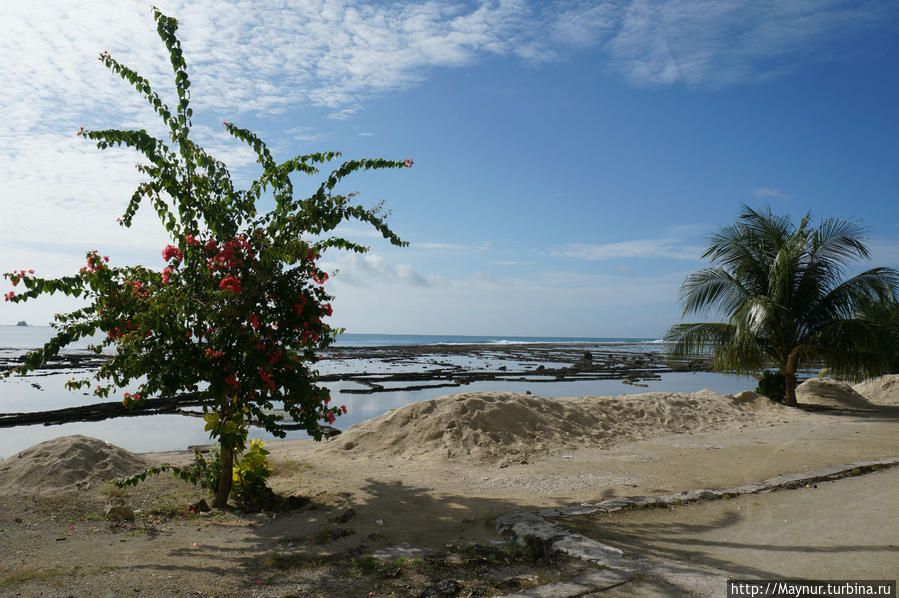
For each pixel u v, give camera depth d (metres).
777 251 15.69
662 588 3.89
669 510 5.96
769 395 16.36
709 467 8.23
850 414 14.31
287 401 6.47
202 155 6.41
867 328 14.03
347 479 7.54
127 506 6.32
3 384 24.44
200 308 5.81
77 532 5.35
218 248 6.16
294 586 4.02
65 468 7.23
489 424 9.98
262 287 6.29
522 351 67.69
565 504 6.20
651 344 129.25
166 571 4.28
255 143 6.61
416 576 4.21
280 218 6.49
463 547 4.88
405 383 25.06
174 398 18.88
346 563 4.51
